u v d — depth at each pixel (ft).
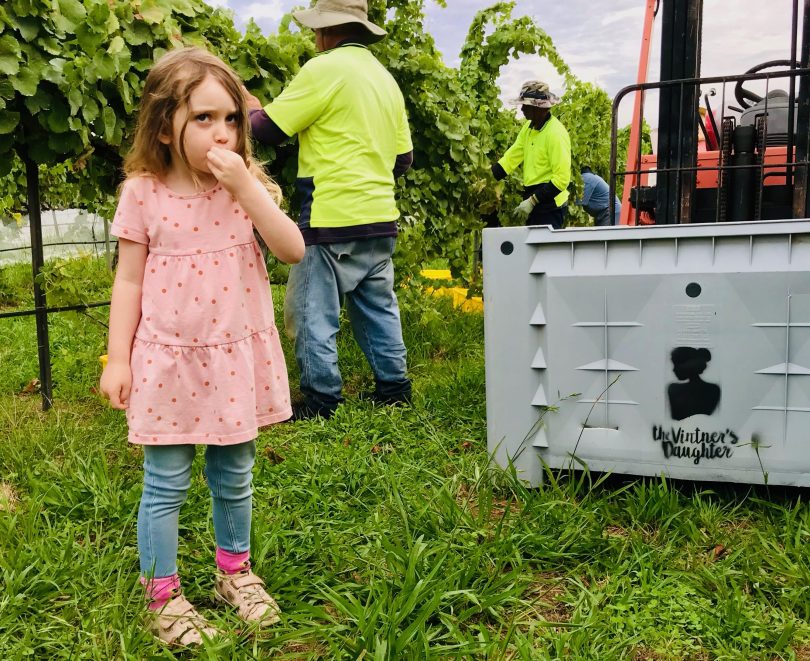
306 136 12.39
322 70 11.94
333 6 12.57
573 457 9.61
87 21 12.19
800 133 10.46
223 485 6.96
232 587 7.14
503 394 9.78
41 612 6.88
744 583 7.46
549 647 6.49
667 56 11.24
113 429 11.89
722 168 10.62
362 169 12.37
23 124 12.83
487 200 21.95
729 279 8.79
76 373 15.67
